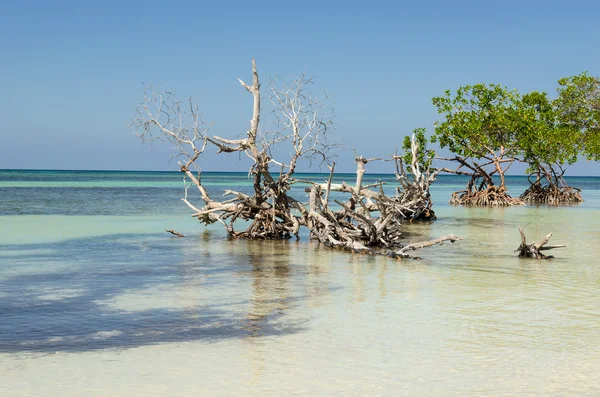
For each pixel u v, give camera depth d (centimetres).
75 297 1174
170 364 780
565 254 1806
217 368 766
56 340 884
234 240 2128
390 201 2012
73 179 11119
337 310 1069
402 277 1397
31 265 1562
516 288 1267
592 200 5700
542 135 4744
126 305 1107
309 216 2070
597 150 5028
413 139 3031
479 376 743
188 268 1520
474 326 963
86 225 2647
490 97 4809
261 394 686
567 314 1041
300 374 748
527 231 2542
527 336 908
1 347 850
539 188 5272
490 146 4838
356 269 1511
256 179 2086
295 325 969
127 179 12012
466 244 2066
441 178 18388
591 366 779
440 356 816
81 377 735
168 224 2725
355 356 815
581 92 5478
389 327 956
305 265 1574
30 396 677
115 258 1689
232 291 1235
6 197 4769
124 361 791
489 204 4556
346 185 2102
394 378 736
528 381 727
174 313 1047
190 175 2238
